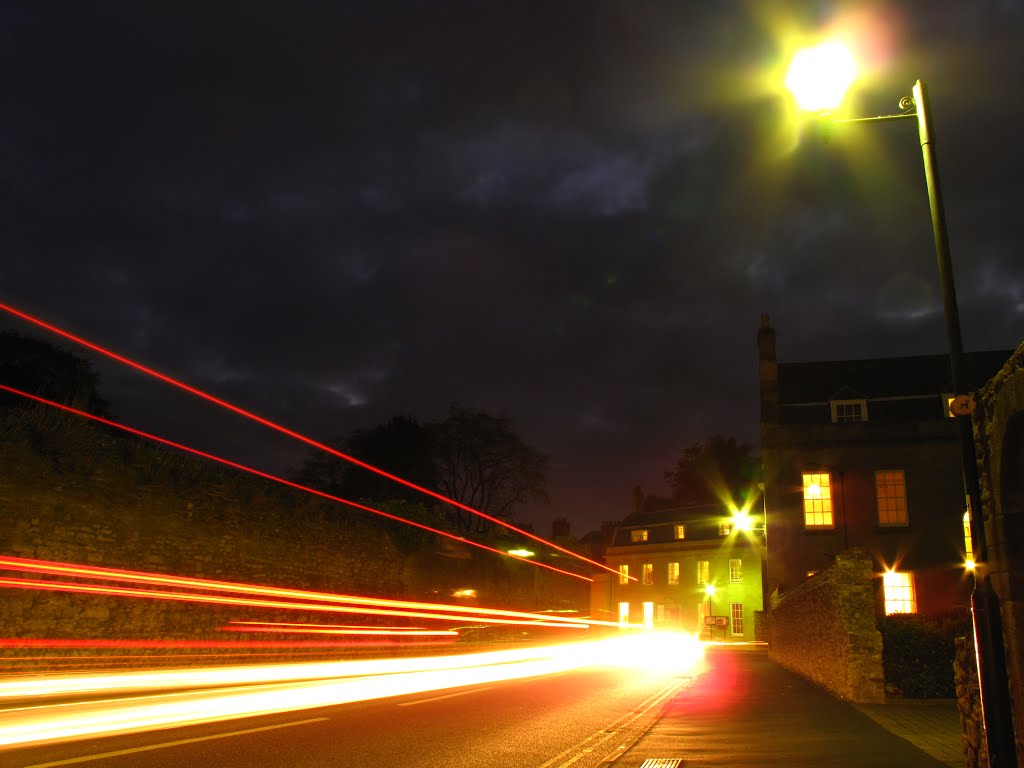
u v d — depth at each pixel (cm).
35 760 736
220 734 936
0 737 857
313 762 786
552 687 1752
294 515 2386
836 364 3756
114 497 1733
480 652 3309
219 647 1986
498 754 874
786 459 3381
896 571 3169
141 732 930
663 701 1466
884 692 1448
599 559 7194
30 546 1523
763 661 3006
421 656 2944
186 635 1883
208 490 2034
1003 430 652
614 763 835
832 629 1620
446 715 1207
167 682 1532
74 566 1612
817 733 1062
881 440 3309
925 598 3119
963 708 823
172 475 1936
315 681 1748
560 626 5056
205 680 1609
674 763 835
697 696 1564
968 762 805
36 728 923
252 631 2116
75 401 2603
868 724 1154
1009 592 654
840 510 3278
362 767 774
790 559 3275
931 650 1498
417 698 1448
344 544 2639
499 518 5644
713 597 6028
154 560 1820
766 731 1080
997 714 650
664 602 6278
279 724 1045
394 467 5297
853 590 1499
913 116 841
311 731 996
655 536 6594
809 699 1507
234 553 2091
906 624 1575
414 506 3562
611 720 1184
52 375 2555
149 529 1817
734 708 1354
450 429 5597
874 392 3556
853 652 1463
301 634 2322
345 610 2570
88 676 1488
